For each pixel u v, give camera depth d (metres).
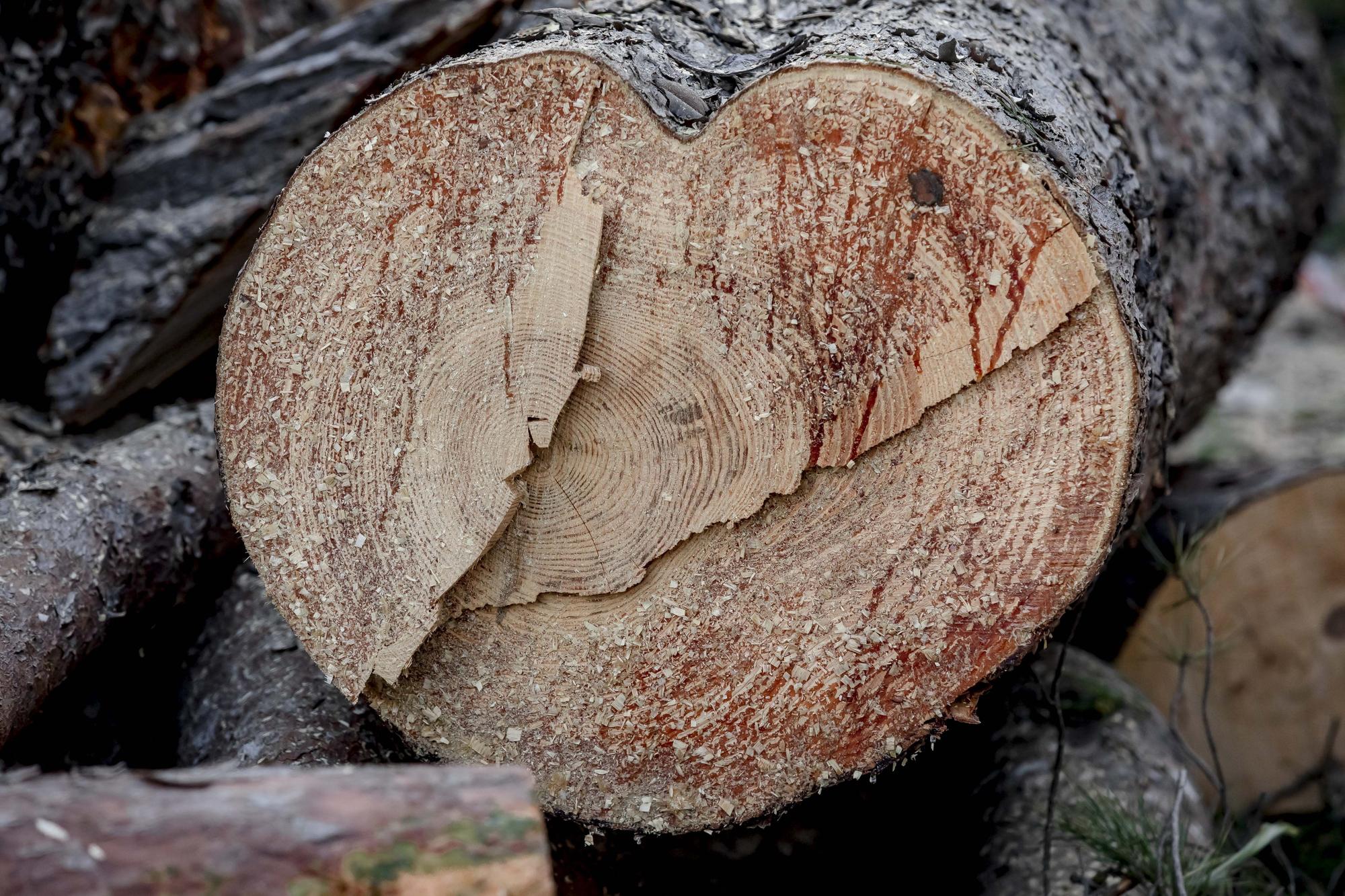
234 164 2.54
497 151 2.16
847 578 2.17
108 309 2.50
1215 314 2.61
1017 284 2.12
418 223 2.17
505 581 2.20
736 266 2.15
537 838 2.02
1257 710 2.58
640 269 2.16
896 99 2.11
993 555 2.14
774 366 2.15
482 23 2.51
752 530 2.18
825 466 2.16
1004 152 2.11
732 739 2.19
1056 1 2.43
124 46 2.58
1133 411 2.12
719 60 2.20
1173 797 2.35
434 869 2.01
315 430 2.20
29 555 2.28
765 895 2.37
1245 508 2.56
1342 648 2.57
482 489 2.19
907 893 2.39
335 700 2.29
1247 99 2.70
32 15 2.53
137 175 2.55
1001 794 2.37
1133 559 2.56
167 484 2.37
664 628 2.19
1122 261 2.15
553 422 2.17
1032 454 2.13
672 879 2.35
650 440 2.18
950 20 2.25
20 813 2.01
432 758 2.23
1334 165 3.22
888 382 2.14
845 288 2.14
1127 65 2.48
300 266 2.19
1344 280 5.44
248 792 2.03
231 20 2.65
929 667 2.16
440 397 2.19
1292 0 3.27
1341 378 4.32
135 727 2.38
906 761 2.19
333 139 2.18
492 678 2.21
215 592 2.41
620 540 2.19
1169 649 2.49
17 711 2.24
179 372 2.58
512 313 2.17
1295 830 2.28
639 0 2.25
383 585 2.20
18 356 2.56
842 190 2.13
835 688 2.17
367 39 2.55
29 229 2.54
